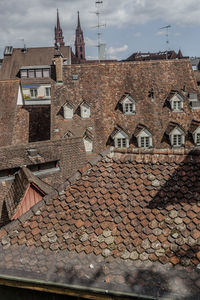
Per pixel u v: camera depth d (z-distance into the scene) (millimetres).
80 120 27938
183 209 7039
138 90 30000
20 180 14109
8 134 27016
